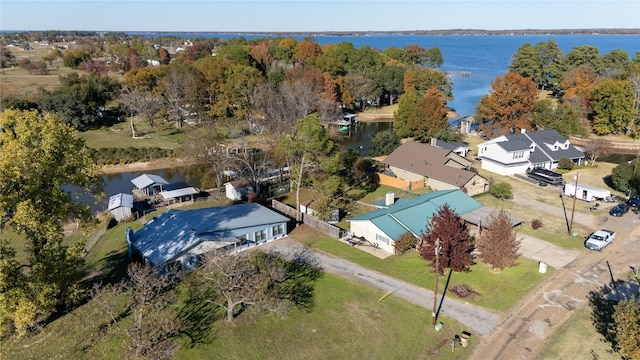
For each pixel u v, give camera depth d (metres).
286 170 67.75
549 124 87.62
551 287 35.38
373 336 29.42
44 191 29.47
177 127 101.31
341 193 60.12
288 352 27.88
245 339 28.86
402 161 66.00
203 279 34.28
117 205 52.59
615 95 86.31
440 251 36.00
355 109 128.62
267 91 94.38
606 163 73.75
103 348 27.91
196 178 74.19
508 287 35.38
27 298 28.08
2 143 28.92
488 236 37.62
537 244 43.34
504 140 70.44
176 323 29.97
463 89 168.50
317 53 158.12
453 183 57.22
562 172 68.50
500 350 28.20
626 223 48.31
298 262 39.44
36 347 28.83
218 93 103.44
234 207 47.62
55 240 30.72
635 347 24.23
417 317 31.36
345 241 44.28
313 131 45.62
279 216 45.16
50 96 101.62
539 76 132.75
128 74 123.94
